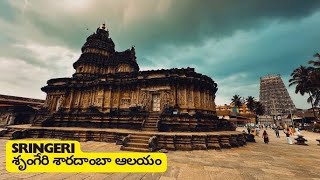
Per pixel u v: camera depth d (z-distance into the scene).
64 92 25.67
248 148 16.47
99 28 34.31
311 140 27.05
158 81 20.59
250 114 74.38
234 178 7.55
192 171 8.46
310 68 46.97
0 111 33.31
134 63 30.09
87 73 29.56
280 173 8.38
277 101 107.88
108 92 23.20
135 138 14.47
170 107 19.06
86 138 17.36
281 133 41.34
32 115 34.91
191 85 20.11
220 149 14.83
